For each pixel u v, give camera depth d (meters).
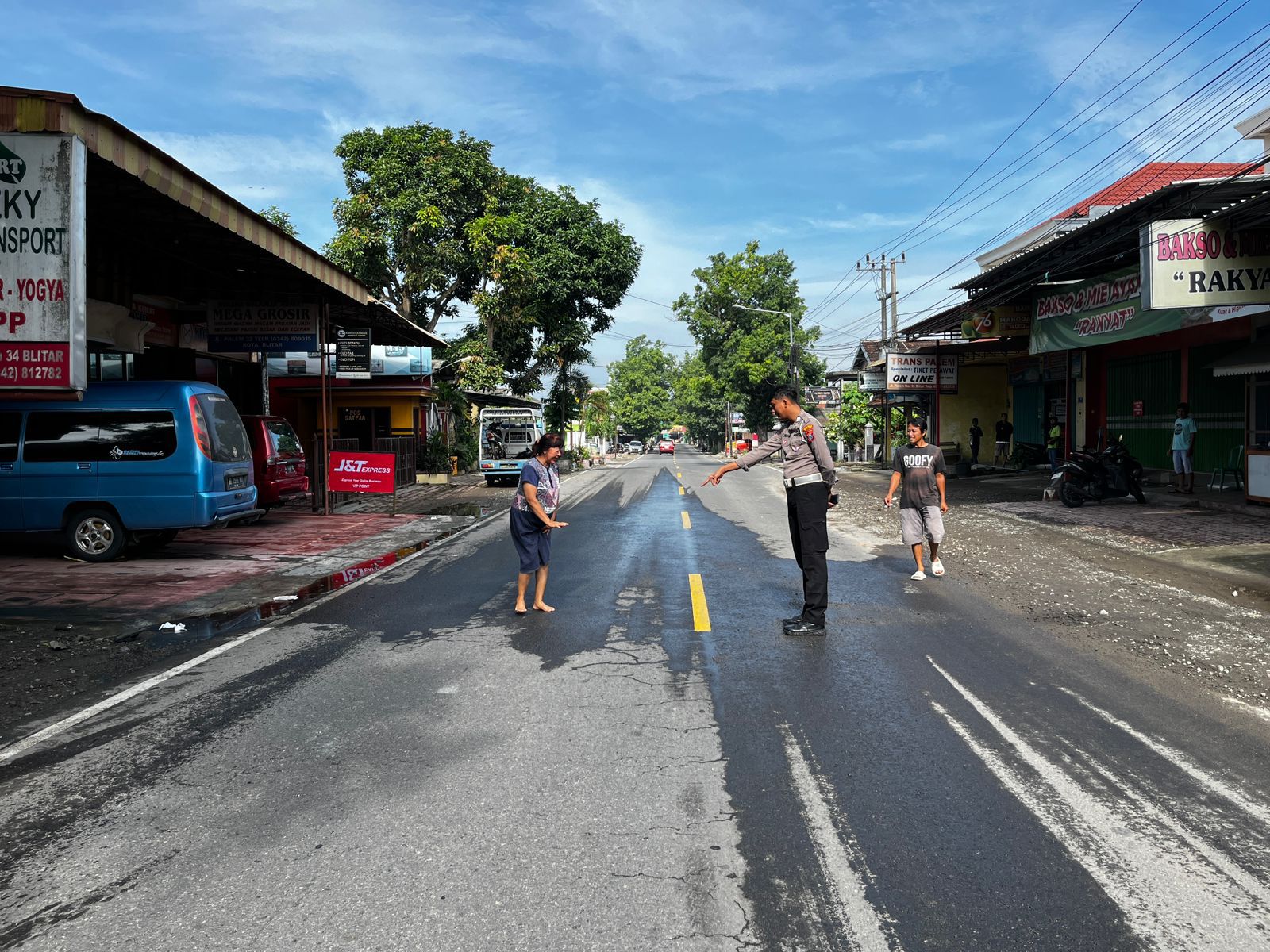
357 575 9.84
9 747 4.48
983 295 19.72
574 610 7.66
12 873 3.18
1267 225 11.73
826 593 6.71
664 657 6.02
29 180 7.29
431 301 37.22
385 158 33.88
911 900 2.93
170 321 16.03
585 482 28.81
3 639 6.80
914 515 8.98
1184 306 12.02
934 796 3.74
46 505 10.70
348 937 2.74
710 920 2.81
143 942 2.73
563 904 2.91
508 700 5.09
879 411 42.81
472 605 7.95
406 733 4.56
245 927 2.80
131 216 10.14
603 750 4.29
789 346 52.91
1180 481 17.30
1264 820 3.50
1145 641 6.39
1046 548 11.13
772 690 5.24
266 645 6.57
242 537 13.47
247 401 20.08
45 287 7.34
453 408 35.56
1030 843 3.32
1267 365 14.09
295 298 15.43
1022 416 29.98
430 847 3.31
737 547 11.66
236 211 10.27
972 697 5.08
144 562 10.86
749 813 3.57
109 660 6.25
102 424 10.77
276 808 3.68
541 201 38.06
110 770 4.14
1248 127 18.94
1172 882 3.04
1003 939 2.70
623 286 39.47
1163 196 12.41
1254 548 10.68
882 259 36.94
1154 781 3.90
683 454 99.12
